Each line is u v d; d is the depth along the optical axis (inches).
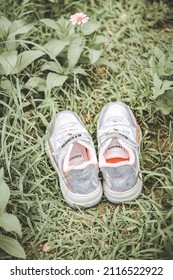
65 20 49.3
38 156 42.7
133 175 40.8
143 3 55.5
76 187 40.5
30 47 51.2
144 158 44.4
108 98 48.1
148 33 52.9
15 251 37.2
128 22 53.7
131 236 39.8
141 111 46.8
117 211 41.1
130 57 50.9
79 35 48.9
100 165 40.4
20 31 45.5
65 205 42.2
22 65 46.2
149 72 47.1
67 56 49.0
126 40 52.3
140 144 44.9
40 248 40.0
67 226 40.9
